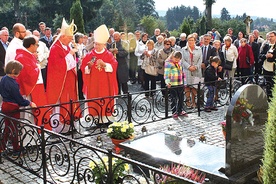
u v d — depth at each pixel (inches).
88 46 407.8
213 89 384.8
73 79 314.3
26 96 265.9
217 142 282.4
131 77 562.9
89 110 329.7
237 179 169.8
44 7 1533.0
